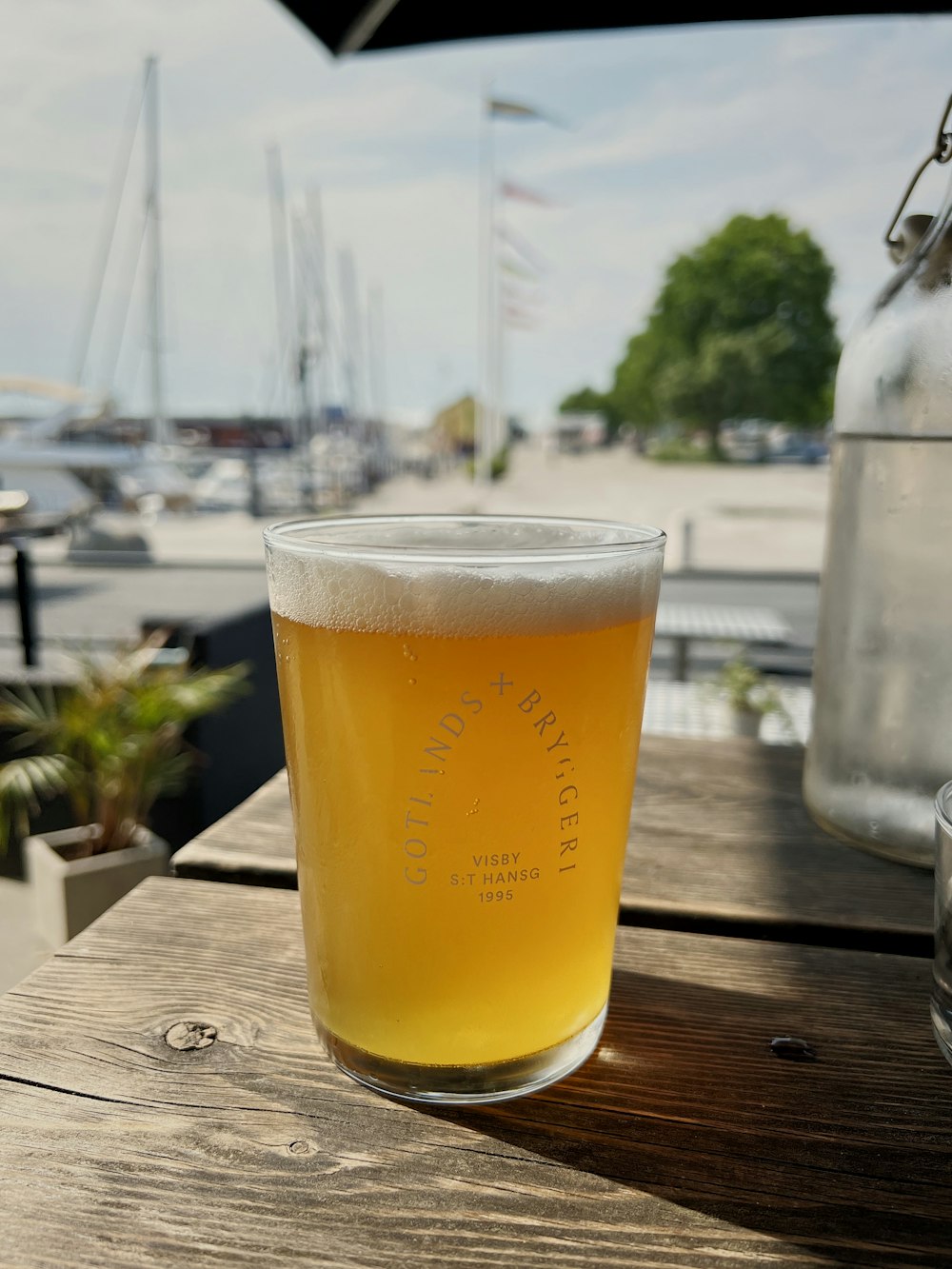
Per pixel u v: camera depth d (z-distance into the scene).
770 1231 0.33
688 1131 0.39
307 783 0.40
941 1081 0.42
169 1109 0.39
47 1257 0.32
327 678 0.37
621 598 0.38
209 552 10.04
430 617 0.35
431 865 0.37
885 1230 0.34
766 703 3.24
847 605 0.63
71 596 7.14
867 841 0.64
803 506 15.71
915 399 0.58
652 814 0.71
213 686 2.38
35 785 2.65
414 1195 0.35
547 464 32.09
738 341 27.52
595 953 0.41
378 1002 0.39
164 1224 0.33
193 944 0.52
